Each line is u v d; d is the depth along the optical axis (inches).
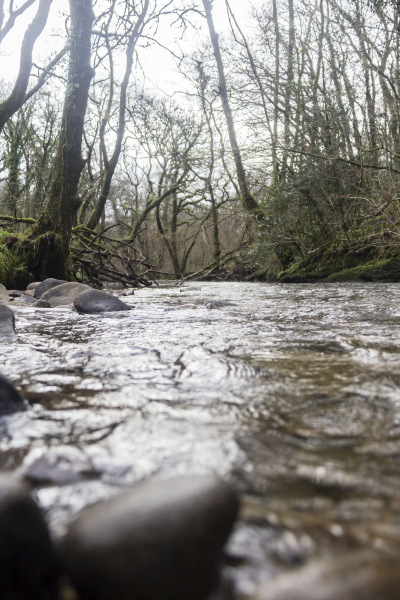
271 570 25.8
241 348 102.7
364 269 438.6
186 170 839.1
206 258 1148.5
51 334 129.0
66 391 67.2
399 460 42.0
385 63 489.4
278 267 617.3
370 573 24.6
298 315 174.7
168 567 24.3
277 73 571.2
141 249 1085.1
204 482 28.5
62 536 28.9
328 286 392.2
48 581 25.6
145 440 46.8
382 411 57.2
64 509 32.8
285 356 93.0
